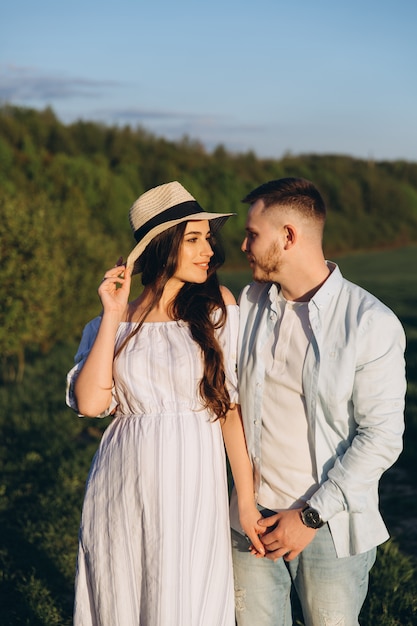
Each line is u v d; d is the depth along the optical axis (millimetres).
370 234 78125
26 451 9094
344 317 2799
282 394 2908
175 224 3033
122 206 50281
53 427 10469
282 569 3074
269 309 2980
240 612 3111
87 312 20656
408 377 12422
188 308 3084
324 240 73438
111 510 2996
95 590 3027
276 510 2963
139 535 2953
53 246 18812
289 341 2902
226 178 69812
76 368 3168
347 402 2801
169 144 78625
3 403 12383
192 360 3006
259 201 2910
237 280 46844
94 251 21109
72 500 6969
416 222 84312
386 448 2699
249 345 3037
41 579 5289
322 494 2758
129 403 3043
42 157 51219
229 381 3029
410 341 17469
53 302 16969
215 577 2957
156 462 2936
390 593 4691
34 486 7648
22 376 15859
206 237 3141
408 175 93562
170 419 2982
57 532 6207
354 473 2715
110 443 3078
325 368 2781
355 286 2871
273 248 2871
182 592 2871
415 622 4441
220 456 3051
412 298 35906
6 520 6562
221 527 3002
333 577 2877
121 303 3045
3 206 14805
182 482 2930
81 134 72438
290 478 2914
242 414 3021
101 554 3008
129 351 3055
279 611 3121
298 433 2889
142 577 2945
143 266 3191
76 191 42594
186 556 2896
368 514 2857
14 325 14414
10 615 4809
